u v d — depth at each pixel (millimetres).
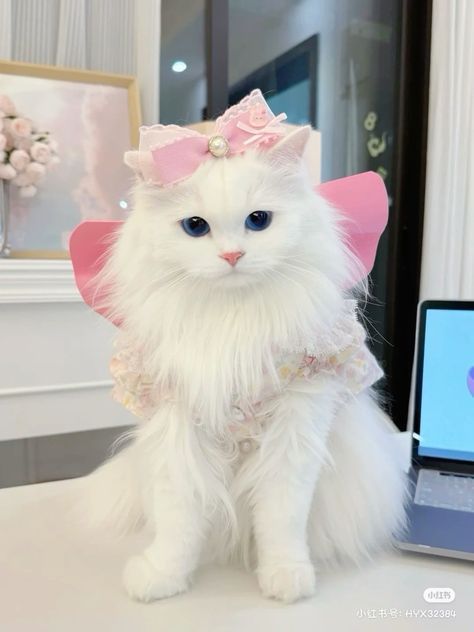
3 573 503
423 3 2018
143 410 524
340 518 544
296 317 468
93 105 1411
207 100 1681
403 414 2092
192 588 490
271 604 463
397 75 2086
